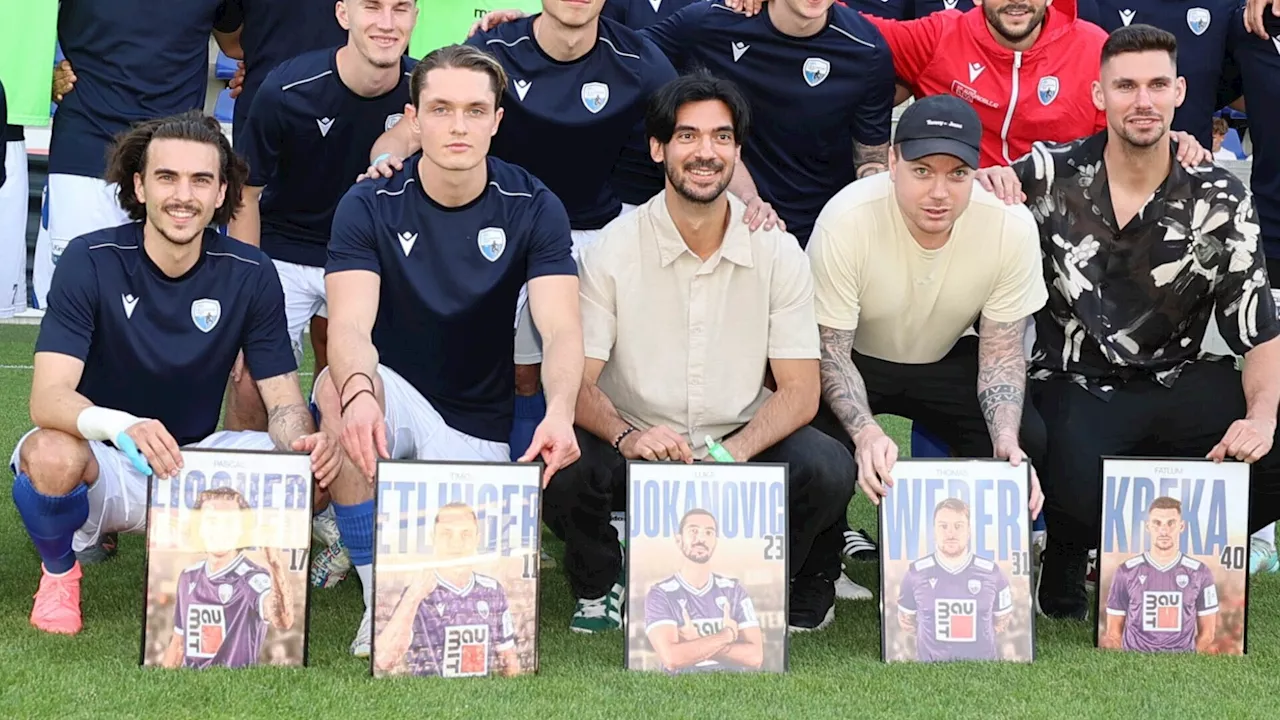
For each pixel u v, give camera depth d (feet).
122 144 11.44
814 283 12.48
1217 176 12.60
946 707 9.67
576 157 14.42
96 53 17.43
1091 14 17.08
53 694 9.43
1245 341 12.78
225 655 10.31
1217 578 11.45
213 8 17.61
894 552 11.07
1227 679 10.56
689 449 11.42
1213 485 11.50
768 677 10.38
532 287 11.84
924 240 12.28
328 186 14.83
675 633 10.59
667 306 12.03
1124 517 11.50
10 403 22.50
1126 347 12.91
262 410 13.62
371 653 10.12
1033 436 12.55
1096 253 12.80
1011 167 12.94
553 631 11.86
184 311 11.65
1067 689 10.18
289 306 15.38
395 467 10.28
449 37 18.90
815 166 15.42
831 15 14.94
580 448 11.69
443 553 10.28
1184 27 16.74
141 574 13.09
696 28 15.07
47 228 19.29
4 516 15.05
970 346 13.56
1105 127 15.39
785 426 11.82
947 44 15.43
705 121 11.30
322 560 13.21
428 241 11.78
